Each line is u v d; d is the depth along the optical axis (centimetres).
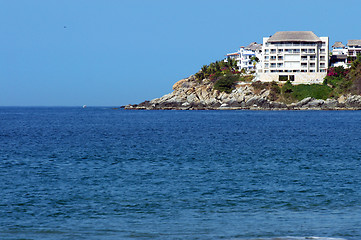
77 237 3144
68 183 5012
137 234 3206
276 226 3378
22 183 5012
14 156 7444
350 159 6931
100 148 8694
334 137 11038
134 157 7238
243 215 3688
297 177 5347
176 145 9206
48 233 3228
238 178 5294
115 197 4312
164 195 4397
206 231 3266
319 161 6719
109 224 3447
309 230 3269
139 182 5056
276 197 4306
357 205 3991
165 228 3344
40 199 4231
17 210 3831
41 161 6825
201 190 4622
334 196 4338
